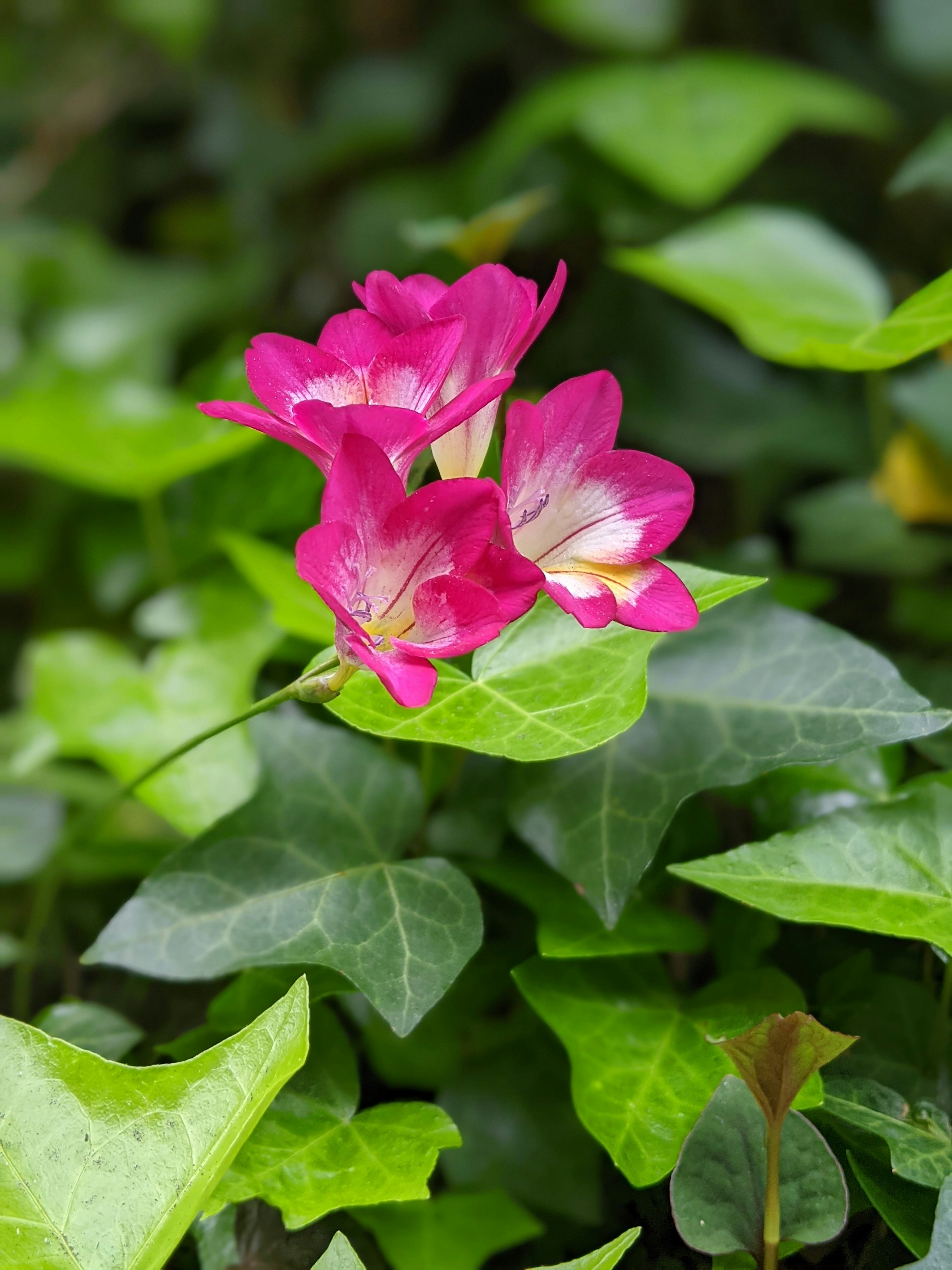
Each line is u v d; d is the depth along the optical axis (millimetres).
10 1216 985
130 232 2494
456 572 983
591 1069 1030
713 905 1110
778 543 1523
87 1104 999
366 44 2402
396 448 986
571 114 1694
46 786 1238
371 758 1074
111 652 1189
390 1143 1020
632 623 996
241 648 1179
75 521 1721
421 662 980
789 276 1213
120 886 1179
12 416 1228
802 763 1038
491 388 979
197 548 1242
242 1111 994
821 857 1033
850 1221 1020
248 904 1044
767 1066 982
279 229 2271
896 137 1851
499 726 1022
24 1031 1005
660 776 1055
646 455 1008
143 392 1367
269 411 1002
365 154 2248
